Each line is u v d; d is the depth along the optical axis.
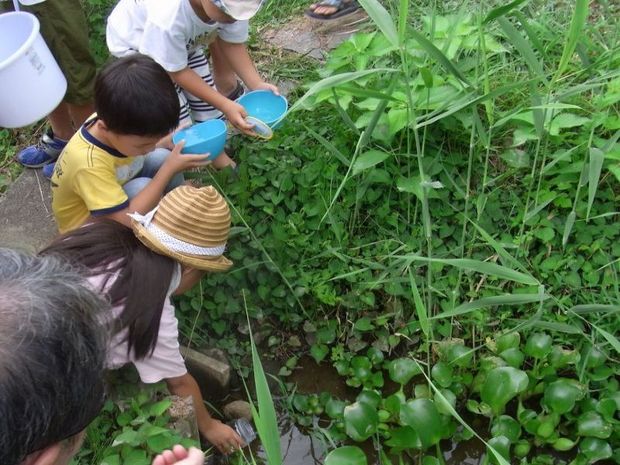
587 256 2.48
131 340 1.85
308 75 3.12
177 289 2.20
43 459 0.87
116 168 2.33
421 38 1.95
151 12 2.42
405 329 2.52
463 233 2.45
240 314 2.58
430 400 2.20
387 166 2.62
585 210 2.51
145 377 2.01
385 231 2.61
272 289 2.58
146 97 2.08
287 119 2.79
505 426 2.24
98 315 0.89
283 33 3.38
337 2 3.33
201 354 2.44
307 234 2.62
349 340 2.58
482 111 2.65
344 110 2.40
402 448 2.26
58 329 0.82
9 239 2.69
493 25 2.92
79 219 2.42
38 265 0.88
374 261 2.57
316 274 2.59
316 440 2.43
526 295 2.04
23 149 3.09
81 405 0.87
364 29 3.32
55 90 2.50
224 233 2.02
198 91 2.54
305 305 2.62
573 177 2.53
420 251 2.52
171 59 2.47
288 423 2.48
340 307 2.60
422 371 2.31
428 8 3.17
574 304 2.43
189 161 2.35
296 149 2.72
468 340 2.48
